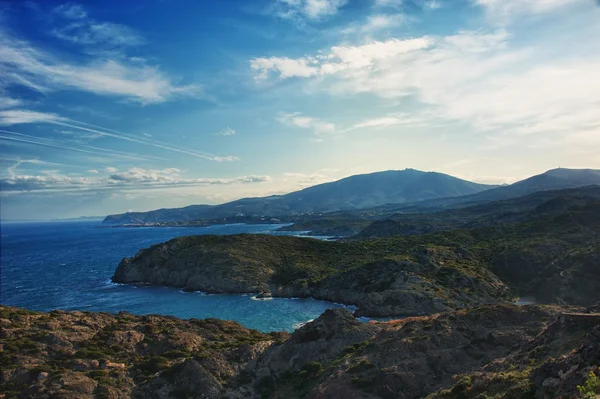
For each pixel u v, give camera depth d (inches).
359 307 4008.4
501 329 1784.0
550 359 1097.4
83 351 2006.6
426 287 3946.9
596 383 808.9
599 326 1080.2
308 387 1740.9
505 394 1069.1
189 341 2294.5
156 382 1786.4
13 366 1770.4
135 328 2393.0
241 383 1871.3
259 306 4293.8
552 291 3708.2
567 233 4889.3
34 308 4311.0
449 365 1578.5
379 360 1673.2
